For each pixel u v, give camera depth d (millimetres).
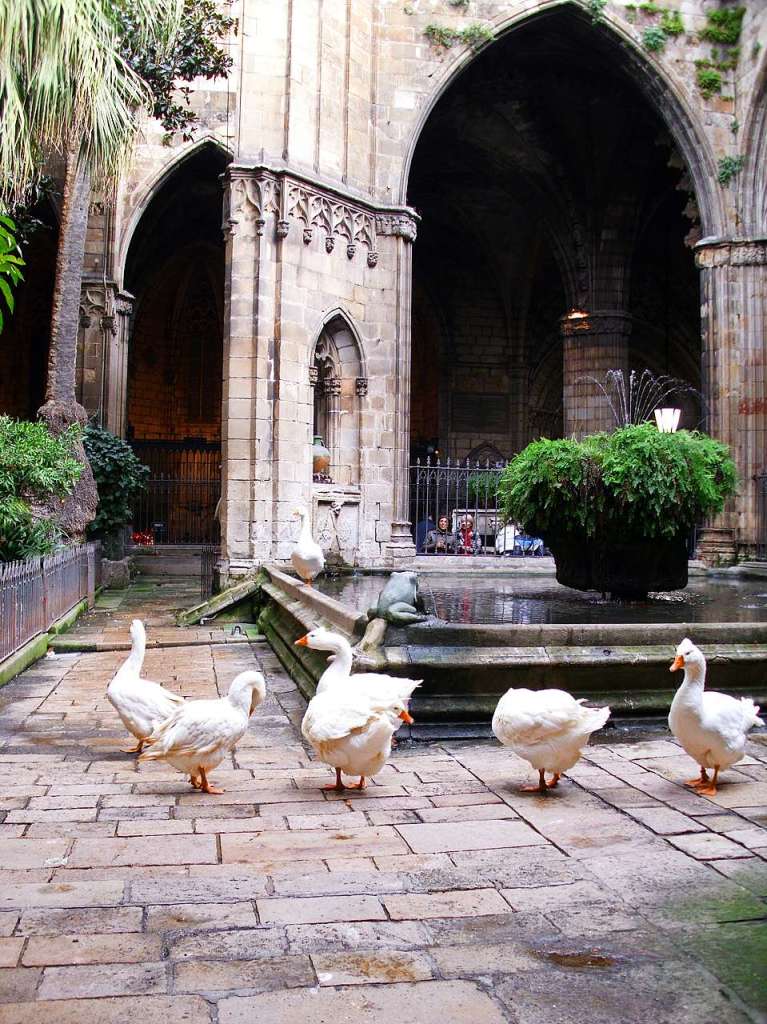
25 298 29953
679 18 21172
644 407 34031
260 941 3348
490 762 6039
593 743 6496
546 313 34562
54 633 11945
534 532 10750
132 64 14547
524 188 29594
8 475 12484
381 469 18906
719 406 20734
